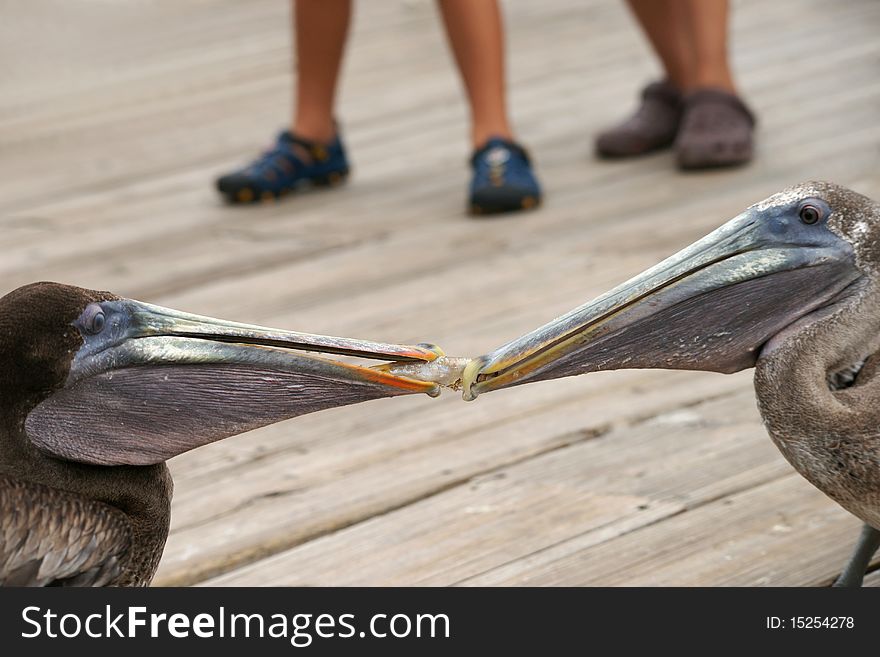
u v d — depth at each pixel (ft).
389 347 10.85
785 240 11.16
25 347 10.39
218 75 40.60
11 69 43.91
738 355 11.32
